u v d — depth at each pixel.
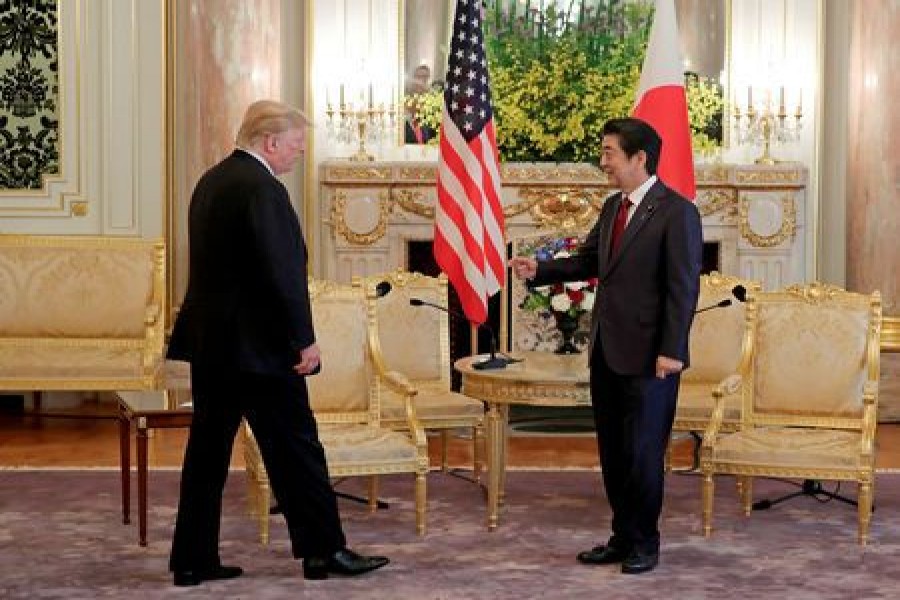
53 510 7.71
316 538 6.28
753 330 7.68
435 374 8.33
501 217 8.60
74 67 11.31
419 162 11.16
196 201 6.12
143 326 10.54
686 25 11.54
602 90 11.40
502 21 11.49
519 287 10.87
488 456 7.36
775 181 11.01
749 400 7.68
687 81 11.53
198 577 6.24
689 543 7.06
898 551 6.93
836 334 7.52
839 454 7.02
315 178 11.50
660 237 6.34
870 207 10.88
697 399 8.12
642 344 6.34
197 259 6.09
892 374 10.83
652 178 6.47
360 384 7.45
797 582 6.36
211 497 6.22
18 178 11.40
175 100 11.46
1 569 6.52
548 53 11.45
